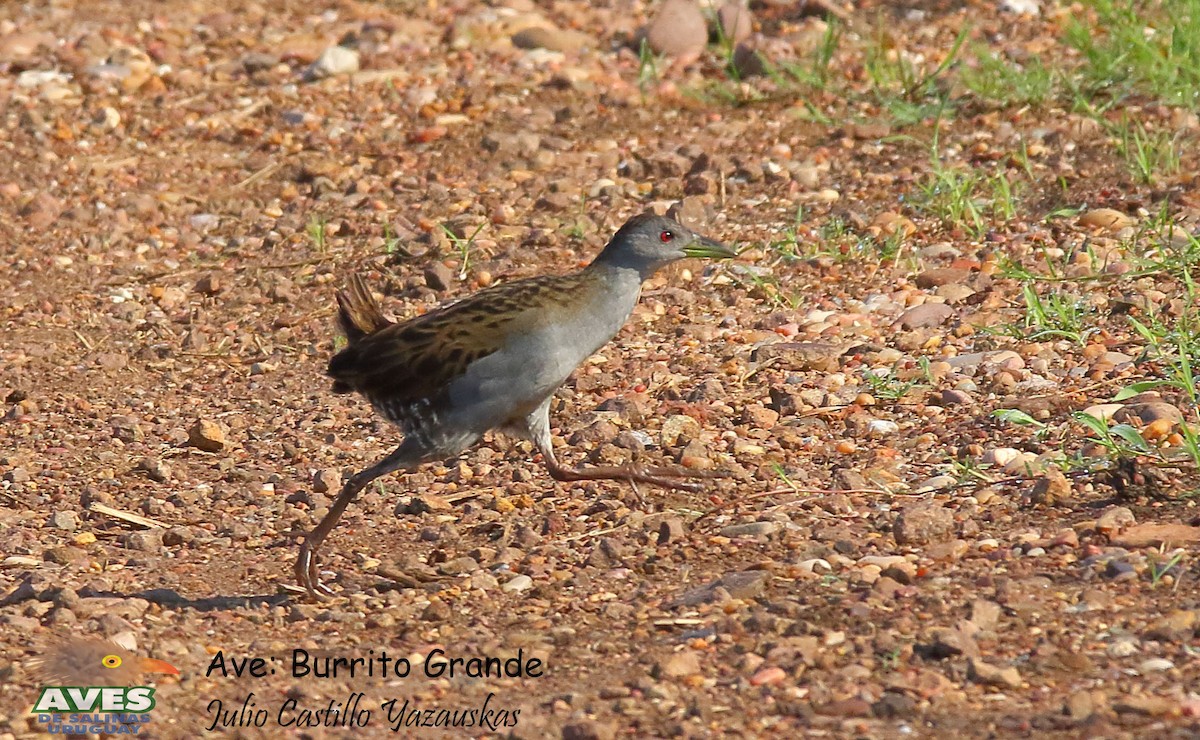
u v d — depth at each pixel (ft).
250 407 44.06
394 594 31.35
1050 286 45.62
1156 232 47.65
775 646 26.84
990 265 47.52
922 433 37.45
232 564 33.86
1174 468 33.32
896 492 34.27
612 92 65.46
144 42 75.20
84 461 40.70
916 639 26.84
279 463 40.22
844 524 32.71
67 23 78.43
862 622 27.73
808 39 68.23
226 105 66.85
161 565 33.83
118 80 69.26
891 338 43.65
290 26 77.71
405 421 31.96
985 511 32.63
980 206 51.52
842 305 46.42
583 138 60.85
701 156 57.21
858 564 30.50
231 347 48.39
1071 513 32.01
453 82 68.03
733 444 37.63
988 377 40.01
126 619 30.09
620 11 77.00
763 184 55.26
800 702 25.03
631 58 70.08
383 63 70.64
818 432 38.24
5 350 48.32
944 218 50.88
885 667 26.03
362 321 33.83
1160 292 43.98
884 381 40.32
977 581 29.07
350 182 58.70
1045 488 32.55
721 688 25.81
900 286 47.24
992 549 30.58
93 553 34.63
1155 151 53.67
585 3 79.15
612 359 44.14
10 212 57.62
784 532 32.42
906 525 31.48
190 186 59.67
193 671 27.73
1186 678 24.89
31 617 30.25
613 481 36.45
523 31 72.43
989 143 56.24
